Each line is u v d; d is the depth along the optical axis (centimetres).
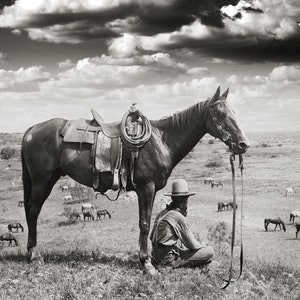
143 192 831
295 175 7462
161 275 800
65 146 845
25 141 875
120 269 851
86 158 836
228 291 750
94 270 838
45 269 841
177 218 843
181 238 843
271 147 16775
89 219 4478
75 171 847
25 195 897
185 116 834
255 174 7925
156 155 825
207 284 759
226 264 943
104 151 827
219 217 4238
